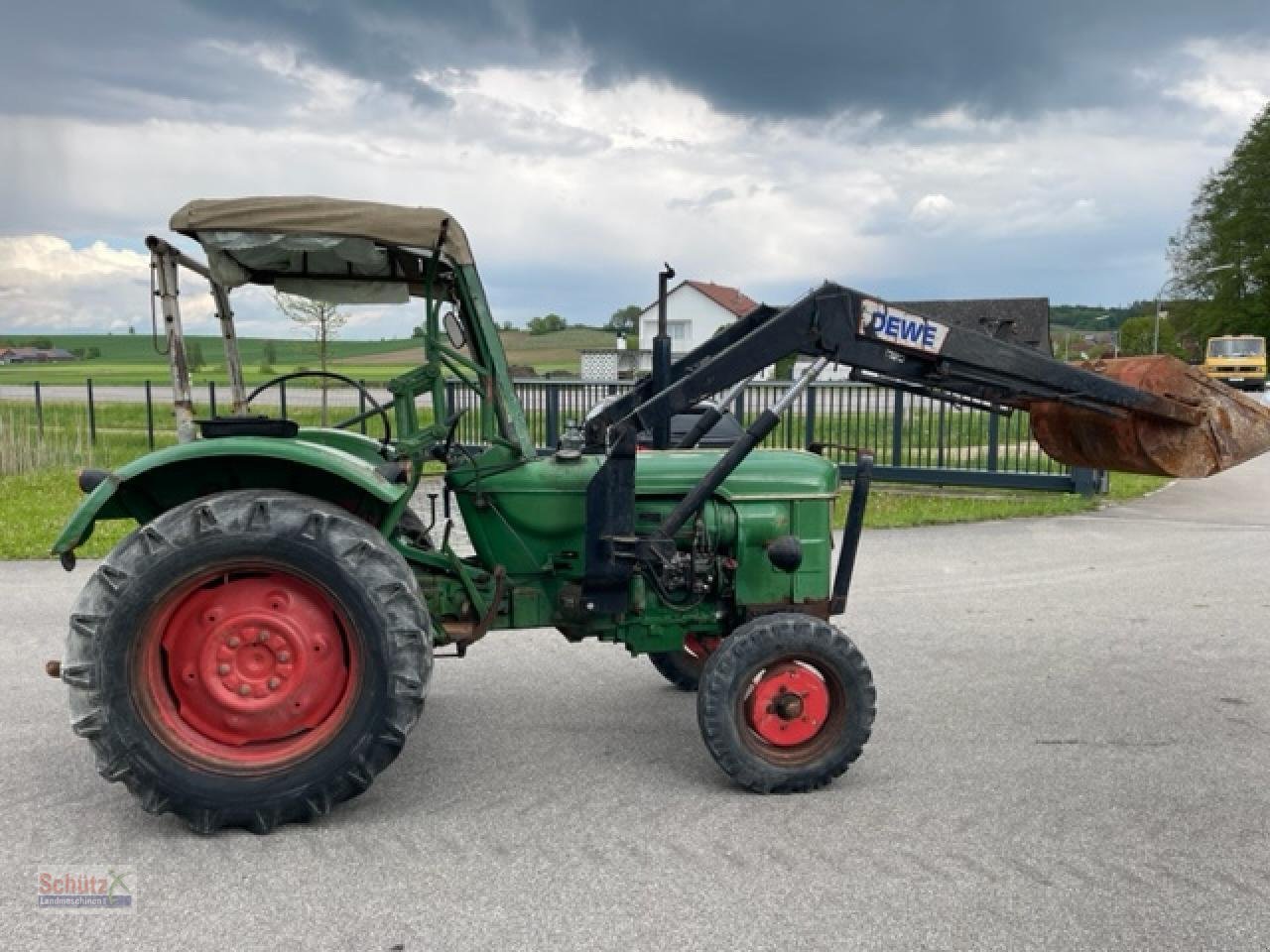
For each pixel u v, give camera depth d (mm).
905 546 9008
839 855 3301
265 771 3439
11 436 13742
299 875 3164
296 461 3537
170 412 22469
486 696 5016
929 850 3340
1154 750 4289
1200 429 4367
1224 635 6156
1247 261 57625
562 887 3088
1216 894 3055
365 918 2904
